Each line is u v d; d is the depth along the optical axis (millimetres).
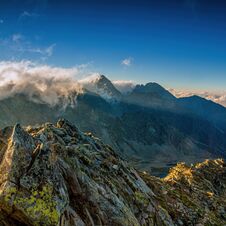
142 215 40375
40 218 25312
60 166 33219
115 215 32812
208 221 52531
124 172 47062
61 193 27672
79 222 28828
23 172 27750
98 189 34406
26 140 31641
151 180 60812
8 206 25297
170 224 43281
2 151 30531
